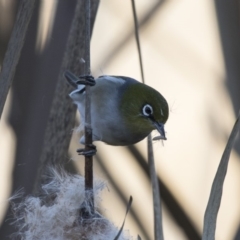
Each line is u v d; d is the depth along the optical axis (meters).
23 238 7.52
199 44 13.19
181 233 9.39
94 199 6.82
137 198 11.06
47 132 8.95
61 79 9.02
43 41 10.23
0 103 7.04
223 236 12.20
